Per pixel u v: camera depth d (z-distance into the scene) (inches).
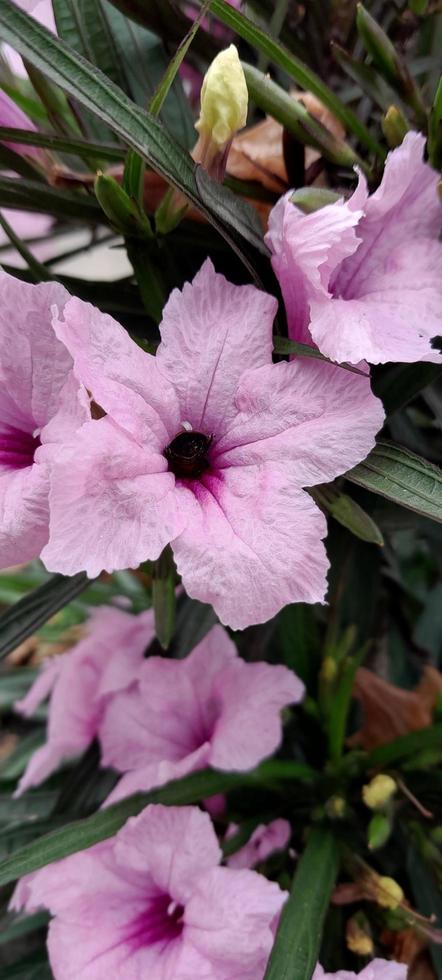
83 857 7.4
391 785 7.5
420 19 7.5
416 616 12.4
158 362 5.9
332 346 5.7
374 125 7.6
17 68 8.0
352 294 6.4
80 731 9.4
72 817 8.6
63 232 9.2
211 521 5.8
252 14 7.6
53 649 14.0
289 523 5.6
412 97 6.7
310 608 8.5
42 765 9.4
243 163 7.1
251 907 6.7
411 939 8.3
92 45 7.1
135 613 11.7
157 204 7.0
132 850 7.2
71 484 5.3
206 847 7.0
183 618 8.3
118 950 7.1
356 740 9.2
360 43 7.7
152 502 5.6
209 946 6.7
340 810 7.8
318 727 8.6
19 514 5.7
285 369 5.9
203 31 7.2
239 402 6.0
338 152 6.7
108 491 5.5
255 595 5.6
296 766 8.1
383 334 5.9
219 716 8.2
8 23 5.6
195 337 6.0
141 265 6.8
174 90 7.5
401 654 11.3
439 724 7.9
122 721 8.5
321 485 6.4
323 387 5.8
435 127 6.4
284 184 7.1
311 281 5.7
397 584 10.4
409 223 6.3
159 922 7.4
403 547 13.4
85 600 12.3
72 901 7.3
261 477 5.8
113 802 7.6
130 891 7.4
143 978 6.9
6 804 9.9
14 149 7.3
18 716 15.9
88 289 7.4
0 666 14.9
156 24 7.1
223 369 6.0
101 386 5.6
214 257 7.4
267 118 7.2
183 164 5.9
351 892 7.7
